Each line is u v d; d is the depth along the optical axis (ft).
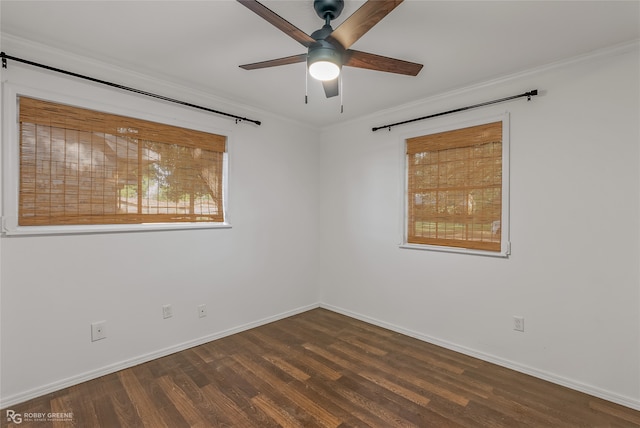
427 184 10.24
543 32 6.40
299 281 12.87
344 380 7.81
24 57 6.85
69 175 7.51
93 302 7.84
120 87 8.07
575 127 7.47
